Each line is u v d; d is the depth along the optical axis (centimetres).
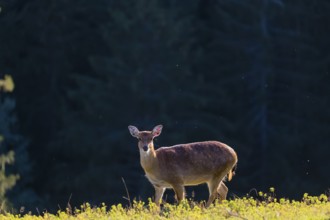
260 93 7181
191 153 2948
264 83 7225
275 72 7325
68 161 7119
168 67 7144
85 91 7081
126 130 6881
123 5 7312
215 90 7238
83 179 6706
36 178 7012
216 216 2461
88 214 2616
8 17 7356
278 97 7325
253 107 7225
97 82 7112
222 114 7262
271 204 2639
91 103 7012
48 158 7150
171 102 7069
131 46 7125
